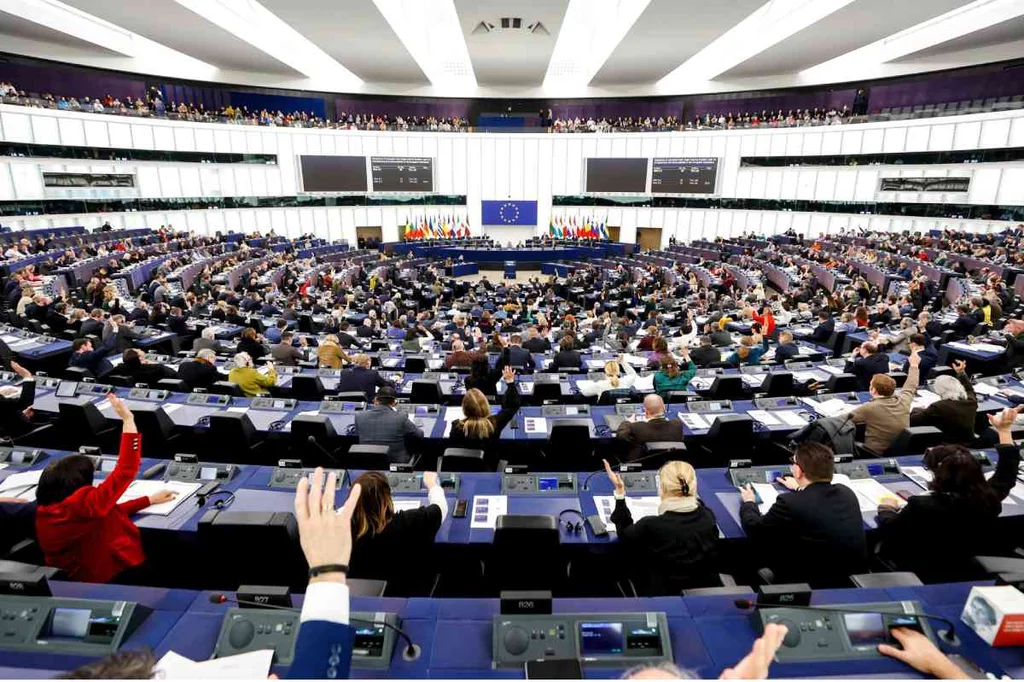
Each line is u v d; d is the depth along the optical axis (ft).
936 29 71.05
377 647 7.41
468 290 77.71
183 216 89.81
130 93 92.43
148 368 24.22
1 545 13.46
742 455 18.58
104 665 4.01
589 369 27.89
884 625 7.54
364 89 106.32
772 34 73.00
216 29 67.15
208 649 7.42
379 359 30.94
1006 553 12.95
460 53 103.24
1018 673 7.07
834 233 93.66
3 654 7.32
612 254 105.60
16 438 18.92
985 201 74.28
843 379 23.38
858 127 87.10
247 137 96.02
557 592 13.15
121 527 11.41
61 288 48.60
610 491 13.85
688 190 106.83
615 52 80.33
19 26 64.23
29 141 68.80
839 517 10.16
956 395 17.81
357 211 109.91
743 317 42.55
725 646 7.57
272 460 19.79
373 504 10.66
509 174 113.70
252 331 31.81
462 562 12.46
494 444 17.37
